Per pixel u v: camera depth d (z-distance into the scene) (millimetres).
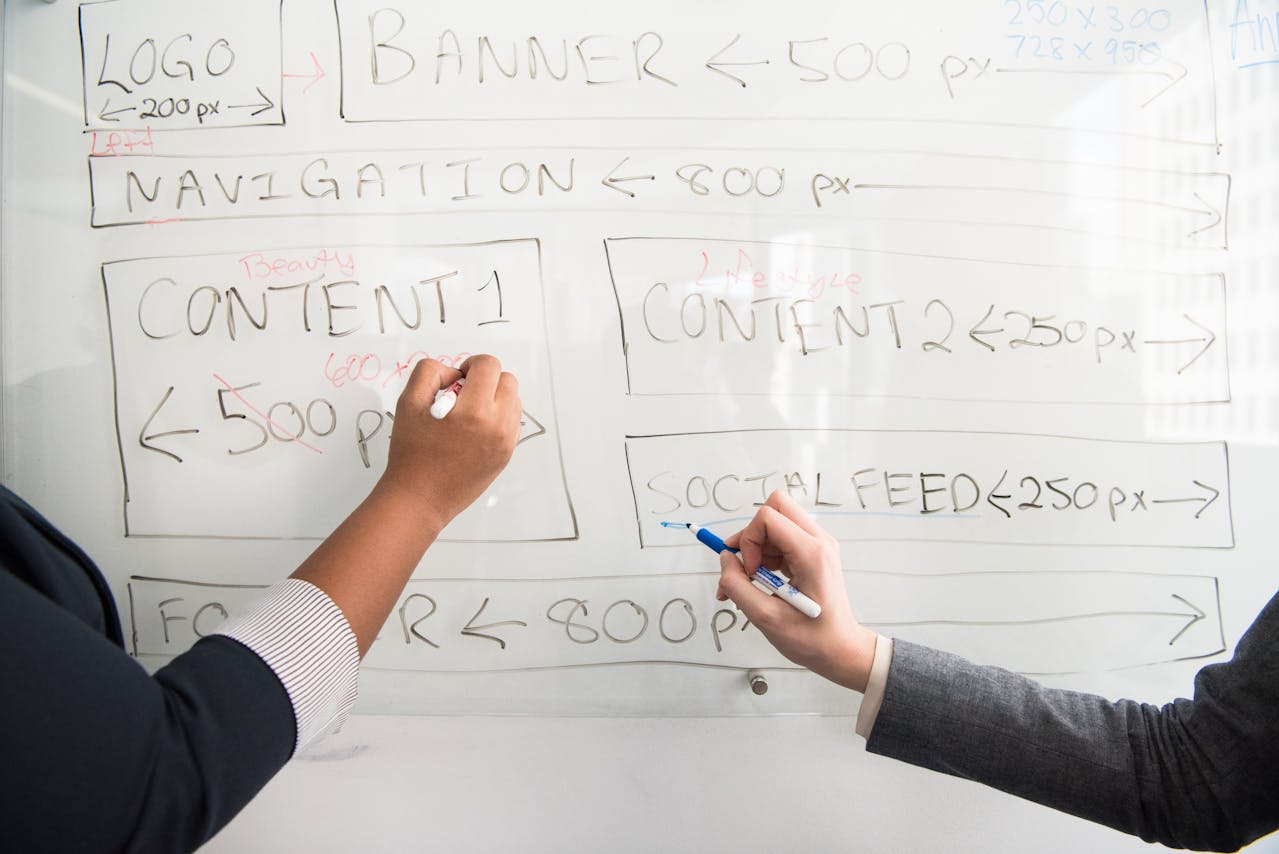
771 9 608
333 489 615
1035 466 632
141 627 619
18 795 259
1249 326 632
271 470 615
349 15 601
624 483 621
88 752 272
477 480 476
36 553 354
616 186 611
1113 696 640
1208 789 441
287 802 638
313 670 352
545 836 643
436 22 603
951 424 629
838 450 626
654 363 617
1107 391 631
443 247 610
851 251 621
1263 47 627
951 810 651
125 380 610
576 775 642
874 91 615
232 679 323
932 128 619
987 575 635
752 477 624
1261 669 428
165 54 604
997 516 633
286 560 617
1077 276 627
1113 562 638
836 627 528
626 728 639
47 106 604
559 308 613
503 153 608
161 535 616
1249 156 629
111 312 607
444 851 641
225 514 616
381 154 605
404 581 425
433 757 637
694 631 632
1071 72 622
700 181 613
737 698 640
